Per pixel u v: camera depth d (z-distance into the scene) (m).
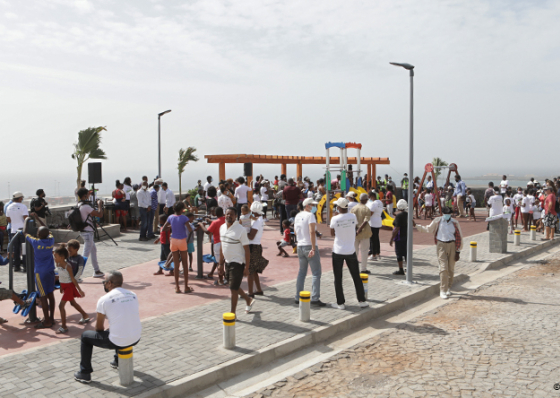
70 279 6.70
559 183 19.72
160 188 16.64
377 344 6.50
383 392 5.00
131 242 14.74
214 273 10.56
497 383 5.18
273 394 5.01
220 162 22.83
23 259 10.80
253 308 7.81
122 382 4.88
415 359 5.93
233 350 5.90
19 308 6.89
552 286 9.89
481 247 14.44
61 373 5.17
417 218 23.05
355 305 8.02
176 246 8.69
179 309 7.77
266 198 21.16
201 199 20.02
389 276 10.29
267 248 14.00
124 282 9.65
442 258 9.09
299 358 6.08
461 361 5.84
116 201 17.06
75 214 9.70
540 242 15.39
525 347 6.30
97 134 17.45
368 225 10.26
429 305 8.66
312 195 21.81
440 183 35.69
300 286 8.06
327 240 15.39
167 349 5.92
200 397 4.97
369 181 29.12
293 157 25.33
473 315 7.86
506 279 10.63
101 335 4.90
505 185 23.78
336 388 5.13
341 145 18.75
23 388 4.80
